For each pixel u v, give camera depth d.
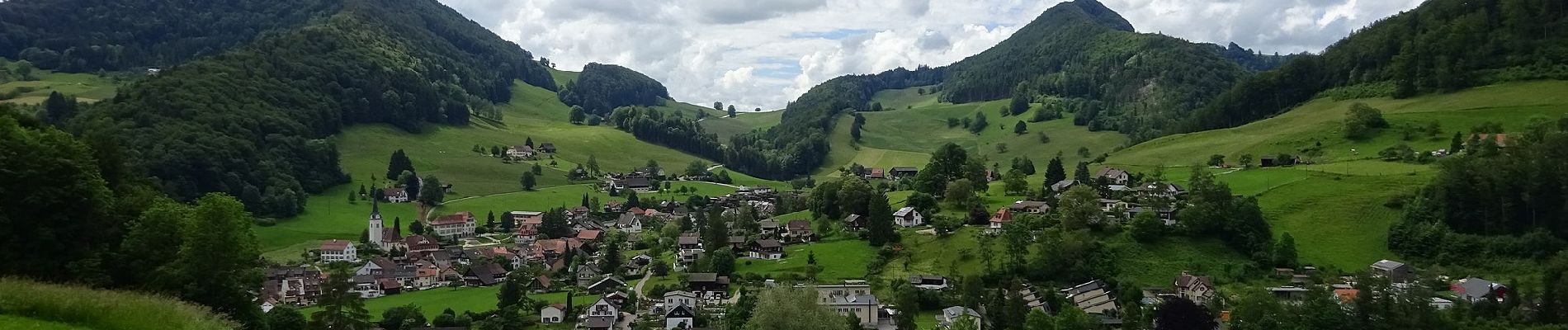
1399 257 157.62
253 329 82.19
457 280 185.62
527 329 140.12
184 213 85.44
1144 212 165.75
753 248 183.88
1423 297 118.50
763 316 110.62
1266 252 158.62
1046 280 154.00
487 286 180.38
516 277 171.00
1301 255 160.50
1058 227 169.88
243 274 83.00
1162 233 166.12
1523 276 143.38
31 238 73.44
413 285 182.25
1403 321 115.00
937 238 178.50
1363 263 156.75
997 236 171.12
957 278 154.25
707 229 196.38
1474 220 158.88
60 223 75.94
